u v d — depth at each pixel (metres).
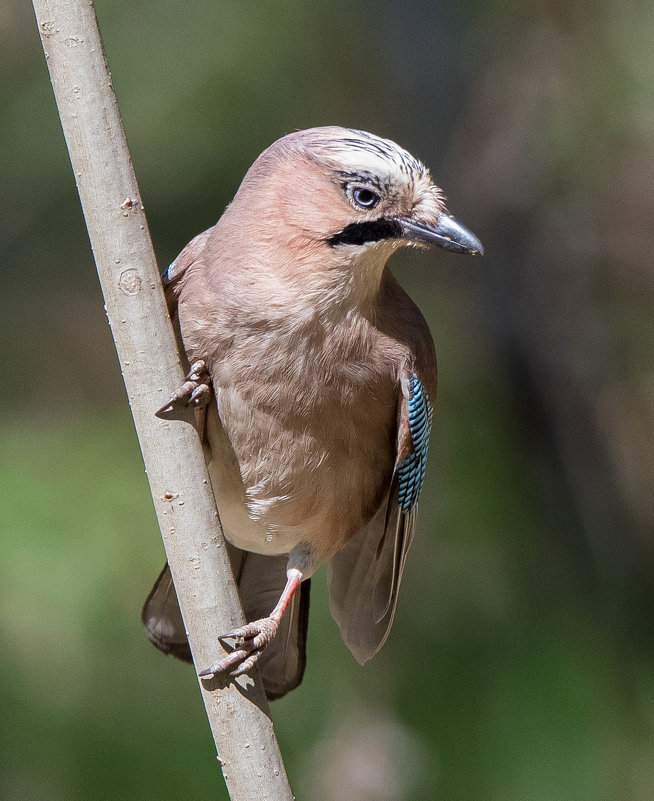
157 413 5.76
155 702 9.58
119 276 5.71
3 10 14.29
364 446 7.04
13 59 14.47
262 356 6.60
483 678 9.99
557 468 12.09
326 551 7.41
